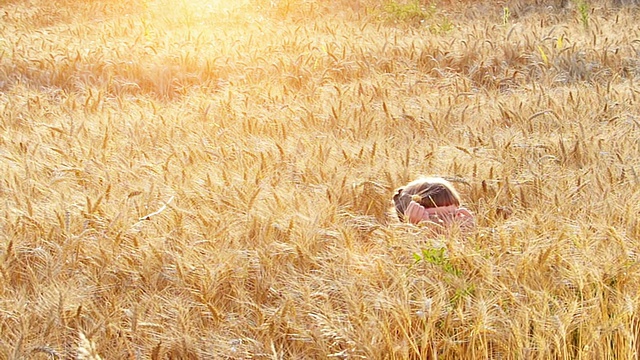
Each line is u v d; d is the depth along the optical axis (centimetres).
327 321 330
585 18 1255
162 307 364
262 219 444
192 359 332
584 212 438
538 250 381
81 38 1383
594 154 567
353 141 641
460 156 569
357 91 895
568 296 362
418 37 1235
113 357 335
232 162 567
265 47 1181
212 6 1662
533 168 542
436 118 705
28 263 430
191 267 387
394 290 357
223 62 1085
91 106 829
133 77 1070
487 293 355
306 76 1005
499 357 336
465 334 339
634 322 351
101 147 634
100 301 389
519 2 1593
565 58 1011
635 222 417
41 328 351
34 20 1727
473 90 908
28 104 813
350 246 395
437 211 441
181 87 1052
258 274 393
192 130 695
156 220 455
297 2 1669
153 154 634
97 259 409
